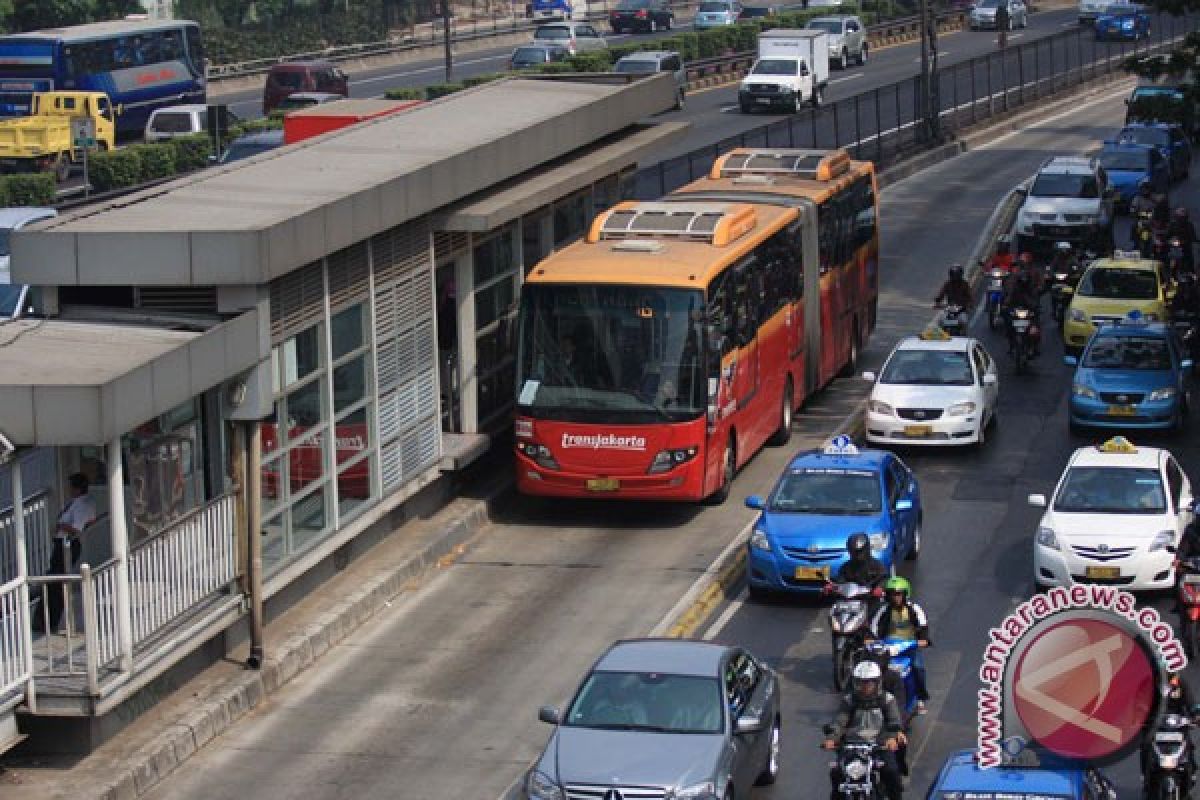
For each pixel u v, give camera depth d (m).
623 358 31.97
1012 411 39.50
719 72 93.75
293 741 23.78
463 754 23.34
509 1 128.38
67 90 74.00
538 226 37.22
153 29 78.56
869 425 36.47
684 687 21.00
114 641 22.30
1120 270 44.06
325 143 32.78
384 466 29.92
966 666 25.58
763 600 28.70
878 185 64.88
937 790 17.28
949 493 33.91
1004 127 76.69
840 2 111.94
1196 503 26.36
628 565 30.41
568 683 25.58
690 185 41.12
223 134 60.12
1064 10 122.75
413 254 30.72
